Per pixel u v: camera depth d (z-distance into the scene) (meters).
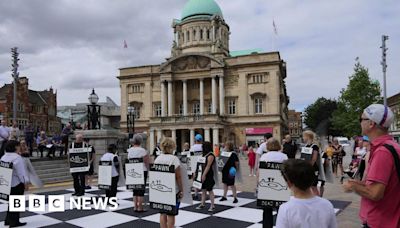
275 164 7.87
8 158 9.16
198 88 67.50
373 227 3.76
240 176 12.40
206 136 58.84
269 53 61.28
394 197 3.67
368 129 4.01
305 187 3.40
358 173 5.05
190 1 76.12
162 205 7.57
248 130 61.78
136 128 69.50
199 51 70.38
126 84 71.19
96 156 20.28
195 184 11.18
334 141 21.97
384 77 29.03
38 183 9.91
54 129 91.00
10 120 74.38
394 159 3.64
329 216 3.37
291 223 3.31
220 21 72.25
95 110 22.95
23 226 9.25
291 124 136.00
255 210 10.98
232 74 63.84
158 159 7.73
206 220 9.74
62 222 9.66
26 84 79.94
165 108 66.69
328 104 75.44
